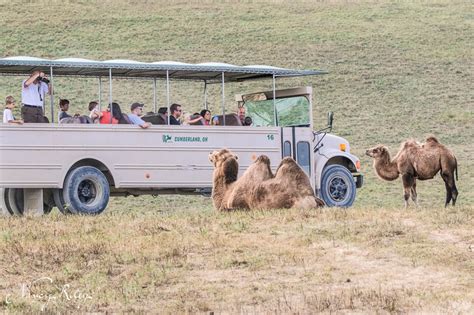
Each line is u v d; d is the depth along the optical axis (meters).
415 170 30.77
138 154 30.17
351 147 59.00
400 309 17.84
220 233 24.45
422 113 67.75
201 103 64.88
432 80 75.25
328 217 26.12
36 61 29.12
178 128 30.78
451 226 24.80
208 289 19.53
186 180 30.89
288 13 92.38
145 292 19.36
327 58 79.69
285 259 21.77
